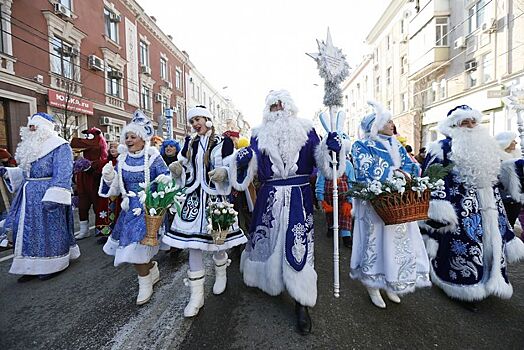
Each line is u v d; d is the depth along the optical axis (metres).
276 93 2.57
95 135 5.49
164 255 4.30
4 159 5.87
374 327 2.40
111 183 3.09
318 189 5.15
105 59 15.66
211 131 2.88
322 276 3.49
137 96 19.09
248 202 3.54
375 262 2.65
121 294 3.02
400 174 2.54
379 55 25.27
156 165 3.11
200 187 2.72
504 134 3.71
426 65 16.89
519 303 2.75
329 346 2.16
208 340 2.25
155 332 2.37
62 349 2.17
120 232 3.07
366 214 2.74
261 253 2.59
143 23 19.95
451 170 2.79
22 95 10.89
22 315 2.64
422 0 17.67
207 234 2.58
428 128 18.58
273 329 2.38
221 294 3.00
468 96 14.83
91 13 14.62
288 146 2.46
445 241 2.80
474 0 14.26
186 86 28.14
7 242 4.71
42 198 3.40
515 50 12.18
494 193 2.84
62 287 3.20
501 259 2.64
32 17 11.31
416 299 2.87
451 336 2.27
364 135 2.98
